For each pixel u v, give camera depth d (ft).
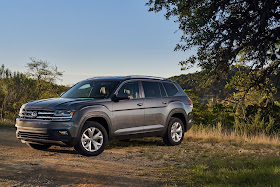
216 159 24.09
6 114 61.16
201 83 38.81
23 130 23.63
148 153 26.45
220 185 15.83
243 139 36.83
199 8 36.32
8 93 64.54
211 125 52.44
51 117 22.77
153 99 28.71
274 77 41.32
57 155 24.03
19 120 24.04
